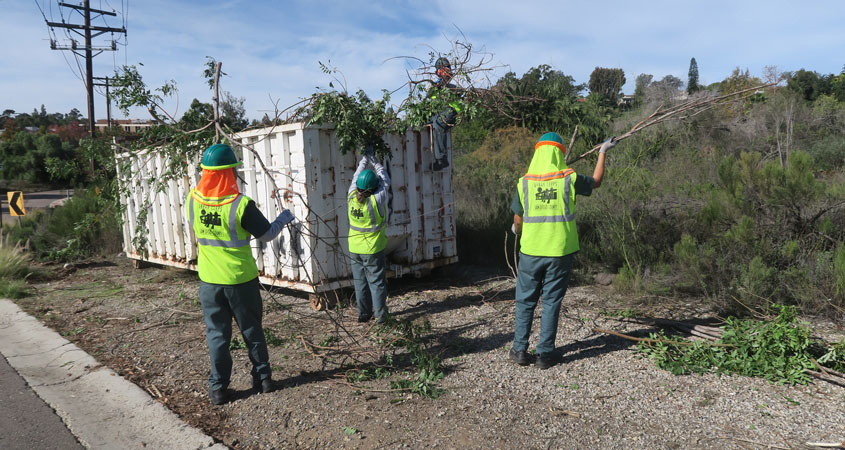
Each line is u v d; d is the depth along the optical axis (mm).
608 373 4059
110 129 9656
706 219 6312
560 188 4059
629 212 7070
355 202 5438
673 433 3100
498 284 7363
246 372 4363
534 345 4766
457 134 16516
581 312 5688
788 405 3402
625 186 7711
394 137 6879
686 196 7312
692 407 3432
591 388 3791
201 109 6746
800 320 5039
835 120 13359
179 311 6512
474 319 5707
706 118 11562
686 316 5406
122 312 6641
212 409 3734
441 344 4926
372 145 6309
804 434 3027
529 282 4207
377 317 5484
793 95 13836
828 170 10586
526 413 3430
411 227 7133
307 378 4207
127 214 9633
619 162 8992
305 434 3285
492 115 6992
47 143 47594
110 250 11344
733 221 6367
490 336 5102
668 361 4141
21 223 13586
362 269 5609
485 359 4480
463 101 6188
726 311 5445
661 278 6195
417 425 3312
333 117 5938
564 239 4066
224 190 3590
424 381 3873
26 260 9445
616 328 5117
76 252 10492
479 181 11961
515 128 13953
